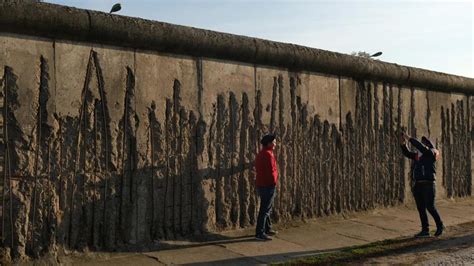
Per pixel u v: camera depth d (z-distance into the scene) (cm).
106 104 729
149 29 755
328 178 1041
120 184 745
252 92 911
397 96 1203
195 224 827
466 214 1183
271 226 912
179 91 811
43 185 674
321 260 740
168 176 796
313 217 1009
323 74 1037
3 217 641
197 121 833
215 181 858
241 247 794
